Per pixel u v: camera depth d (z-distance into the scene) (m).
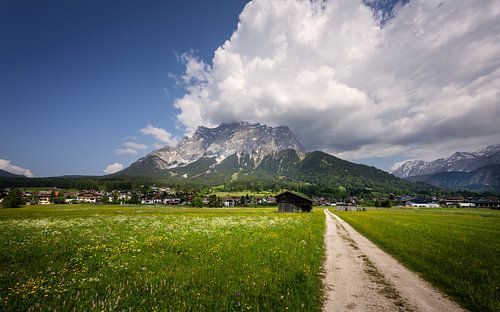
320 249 18.73
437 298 9.76
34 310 7.23
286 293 9.34
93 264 12.48
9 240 18.89
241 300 8.42
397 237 25.50
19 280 9.70
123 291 8.85
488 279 11.64
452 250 18.39
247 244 18.02
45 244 17.45
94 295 8.41
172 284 9.71
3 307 7.33
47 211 77.19
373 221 48.47
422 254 16.89
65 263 12.51
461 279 11.70
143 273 11.10
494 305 8.89
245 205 172.75
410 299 9.62
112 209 92.06
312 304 8.62
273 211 96.31
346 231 32.72
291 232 25.77
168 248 16.44
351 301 9.34
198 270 11.73
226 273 11.34
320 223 41.81
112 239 19.67
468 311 8.69
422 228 35.00
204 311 7.61
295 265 13.02
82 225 31.38
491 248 19.56
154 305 7.80
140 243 17.84
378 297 9.77
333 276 12.44
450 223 45.81
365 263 15.25
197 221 37.94
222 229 26.73
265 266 12.70
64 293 8.53
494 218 66.31
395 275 12.74
